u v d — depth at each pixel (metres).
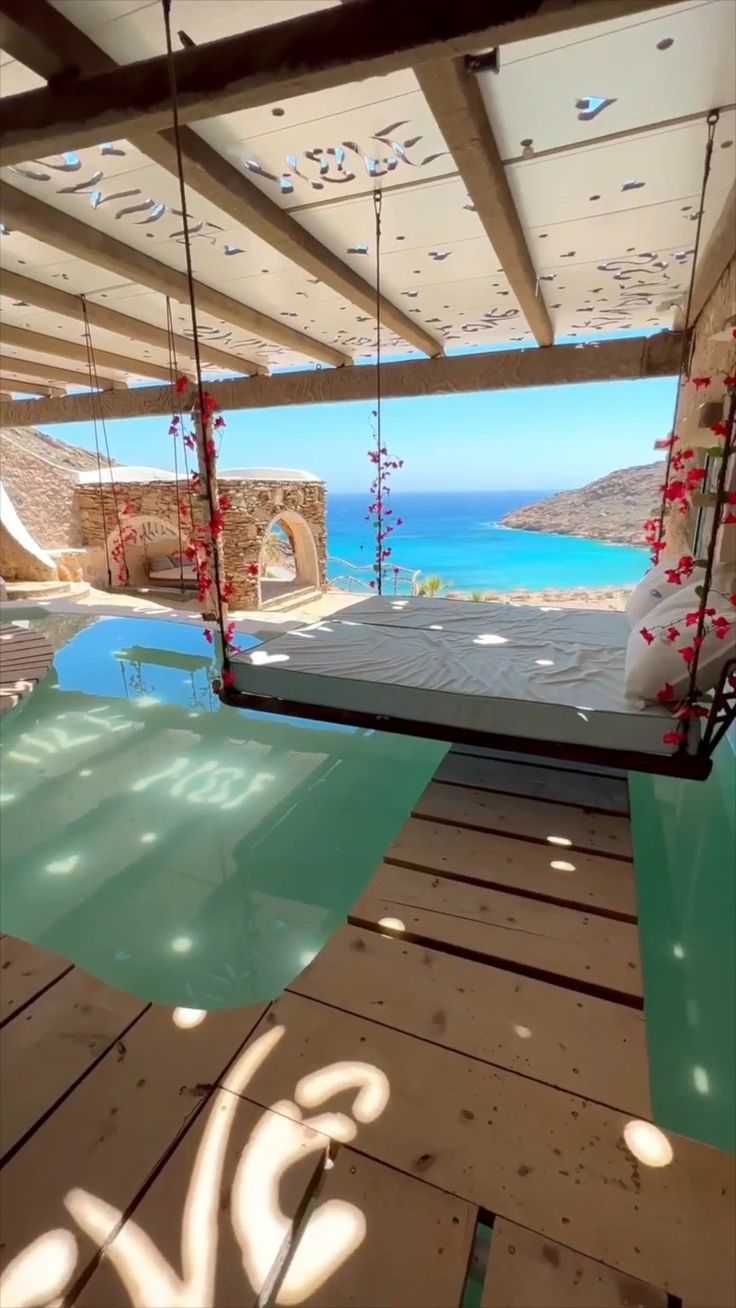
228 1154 1.17
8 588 8.45
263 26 1.67
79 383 6.89
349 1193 1.10
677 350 4.66
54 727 4.16
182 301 4.04
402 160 2.39
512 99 2.02
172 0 1.62
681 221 2.96
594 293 4.06
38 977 1.65
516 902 1.91
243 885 2.51
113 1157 1.17
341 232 3.07
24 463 10.05
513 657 3.06
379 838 2.87
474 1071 1.34
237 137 2.23
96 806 3.14
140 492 9.41
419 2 1.44
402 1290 0.95
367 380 5.68
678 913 2.27
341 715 2.65
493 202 2.47
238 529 8.05
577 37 1.73
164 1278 0.98
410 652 3.18
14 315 4.53
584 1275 0.97
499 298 4.17
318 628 3.71
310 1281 0.97
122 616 7.21
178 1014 1.52
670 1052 1.67
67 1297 0.96
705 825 2.90
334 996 1.55
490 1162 1.15
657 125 2.16
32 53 1.68
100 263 3.20
